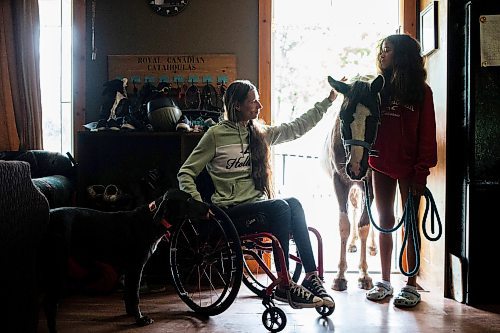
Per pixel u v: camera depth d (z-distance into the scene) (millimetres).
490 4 3076
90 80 3992
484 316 2832
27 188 2188
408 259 3076
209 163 2986
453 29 3223
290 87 5508
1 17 3803
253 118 2980
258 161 2930
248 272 3277
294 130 3072
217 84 3967
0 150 3838
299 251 2727
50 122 4070
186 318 2816
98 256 2654
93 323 2721
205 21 3982
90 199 3570
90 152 3775
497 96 3076
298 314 2861
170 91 3965
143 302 3166
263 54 3938
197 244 2898
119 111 3727
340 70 5477
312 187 5105
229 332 2566
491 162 3078
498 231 3074
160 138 3988
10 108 3830
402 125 2953
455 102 3240
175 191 2631
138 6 3977
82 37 3973
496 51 3074
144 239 2648
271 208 2615
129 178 3998
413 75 2898
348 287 3459
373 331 2566
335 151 3236
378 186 3059
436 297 3234
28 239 2201
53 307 2496
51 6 4047
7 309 2066
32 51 3844
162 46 3984
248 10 3969
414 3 3889
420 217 3721
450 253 3254
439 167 3369
